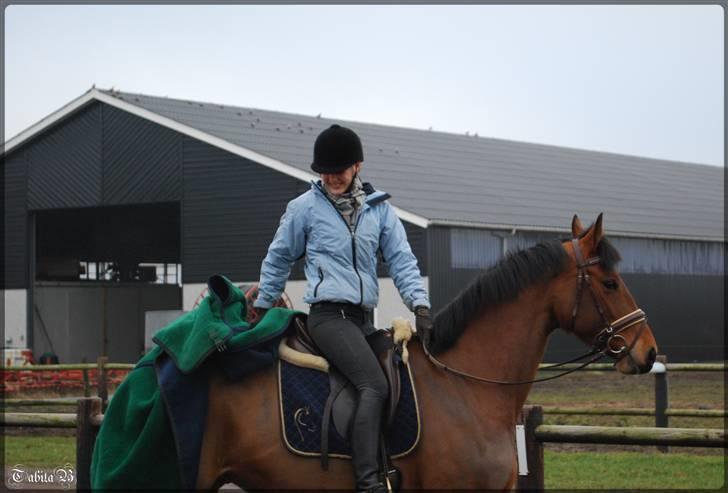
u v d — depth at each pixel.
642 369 4.85
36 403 13.12
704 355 28.91
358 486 4.48
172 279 34.84
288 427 4.61
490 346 4.91
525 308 4.95
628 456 10.39
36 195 27.41
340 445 4.58
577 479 8.94
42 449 11.31
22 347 27.20
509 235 23.69
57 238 29.66
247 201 24.31
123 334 29.64
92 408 6.21
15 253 27.64
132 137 26.08
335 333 4.68
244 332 4.70
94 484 4.68
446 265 22.36
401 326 4.86
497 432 4.77
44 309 27.80
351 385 4.68
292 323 4.91
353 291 4.75
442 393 4.77
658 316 27.73
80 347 28.52
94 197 26.52
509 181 28.89
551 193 28.78
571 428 5.77
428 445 4.64
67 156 27.00
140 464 4.60
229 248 24.58
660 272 27.84
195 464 4.56
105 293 29.28
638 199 31.30
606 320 4.89
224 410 4.67
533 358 4.96
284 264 4.92
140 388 4.73
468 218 22.86
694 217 30.80
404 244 5.00
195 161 25.17
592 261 4.93
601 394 16.84
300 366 4.74
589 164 35.31
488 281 4.97
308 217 4.82
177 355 4.66
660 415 10.34
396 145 30.34
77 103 26.48
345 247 4.77
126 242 30.59
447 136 34.28
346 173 4.79
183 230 25.34
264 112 30.47
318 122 31.00
